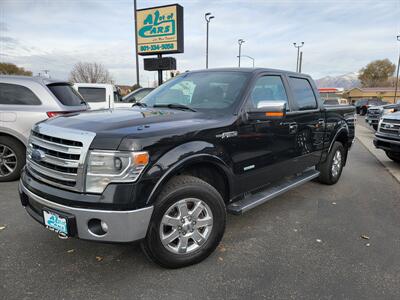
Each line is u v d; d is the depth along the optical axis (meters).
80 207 2.38
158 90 4.19
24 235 3.45
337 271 2.88
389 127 6.96
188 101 3.63
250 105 3.42
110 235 2.41
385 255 3.18
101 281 2.67
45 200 2.55
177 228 2.76
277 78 4.07
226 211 3.21
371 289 2.63
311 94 4.78
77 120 2.82
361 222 4.00
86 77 45.16
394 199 4.93
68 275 2.74
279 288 2.62
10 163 5.36
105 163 2.36
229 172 3.14
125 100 10.97
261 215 4.16
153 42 18.22
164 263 2.76
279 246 3.33
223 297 2.50
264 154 3.61
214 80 3.77
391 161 7.86
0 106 5.19
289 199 4.82
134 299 2.46
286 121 3.95
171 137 2.61
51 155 2.59
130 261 2.98
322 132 4.90
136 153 2.38
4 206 4.27
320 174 5.46
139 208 2.43
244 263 2.99
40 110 5.29
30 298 2.44
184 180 2.76
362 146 10.52
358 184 5.75
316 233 3.66
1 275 2.72
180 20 17.81
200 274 2.79
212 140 2.94
